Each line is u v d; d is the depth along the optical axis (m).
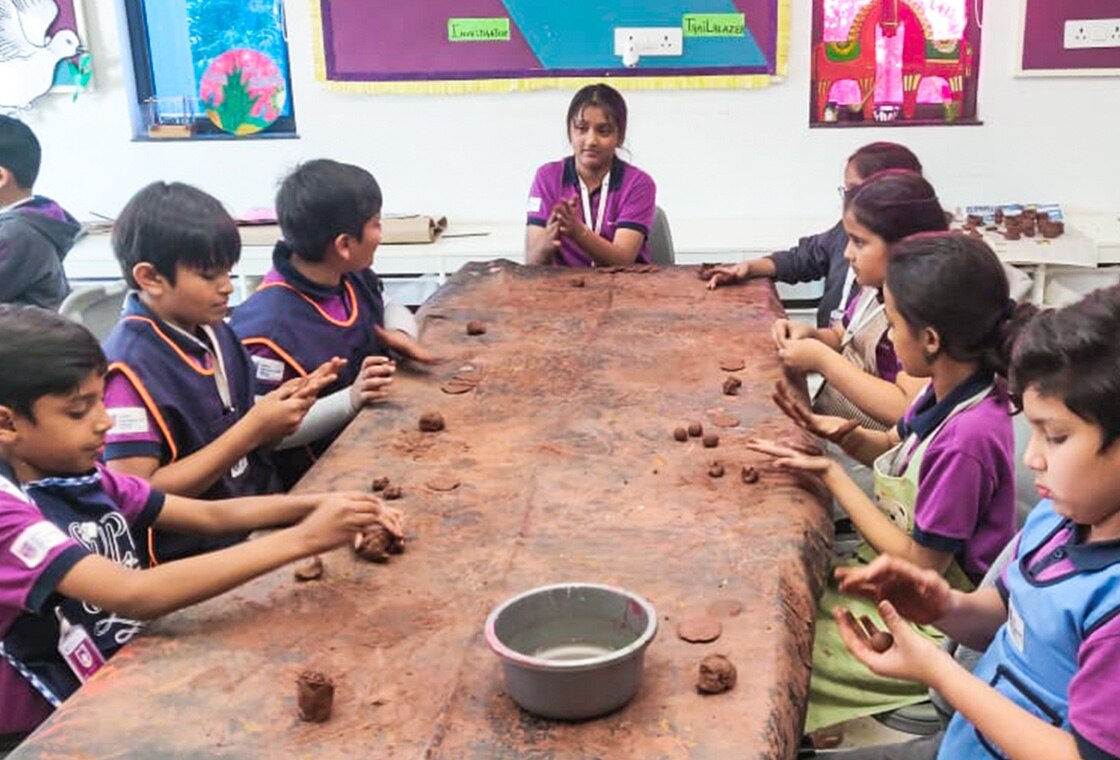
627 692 1.10
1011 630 1.26
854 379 2.07
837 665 1.68
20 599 1.27
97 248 4.09
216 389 1.89
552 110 4.30
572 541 1.45
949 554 1.64
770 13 4.14
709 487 1.60
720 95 4.25
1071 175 4.28
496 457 1.73
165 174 4.45
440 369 2.15
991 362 1.63
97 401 1.42
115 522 1.48
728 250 3.97
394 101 4.32
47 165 4.44
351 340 2.23
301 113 4.36
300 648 1.23
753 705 1.10
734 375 2.08
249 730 1.09
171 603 1.28
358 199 2.15
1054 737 1.10
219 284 1.83
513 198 4.42
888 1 4.13
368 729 1.08
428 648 1.22
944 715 1.59
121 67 4.32
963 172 4.29
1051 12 4.09
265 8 4.29
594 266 3.06
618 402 1.95
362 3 4.19
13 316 1.40
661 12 4.16
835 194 4.36
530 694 1.08
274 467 2.08
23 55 4.29
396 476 1.66
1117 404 1.02
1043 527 1.26
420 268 4.00
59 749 1.07
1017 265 3.73
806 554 1.43
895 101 4.26
